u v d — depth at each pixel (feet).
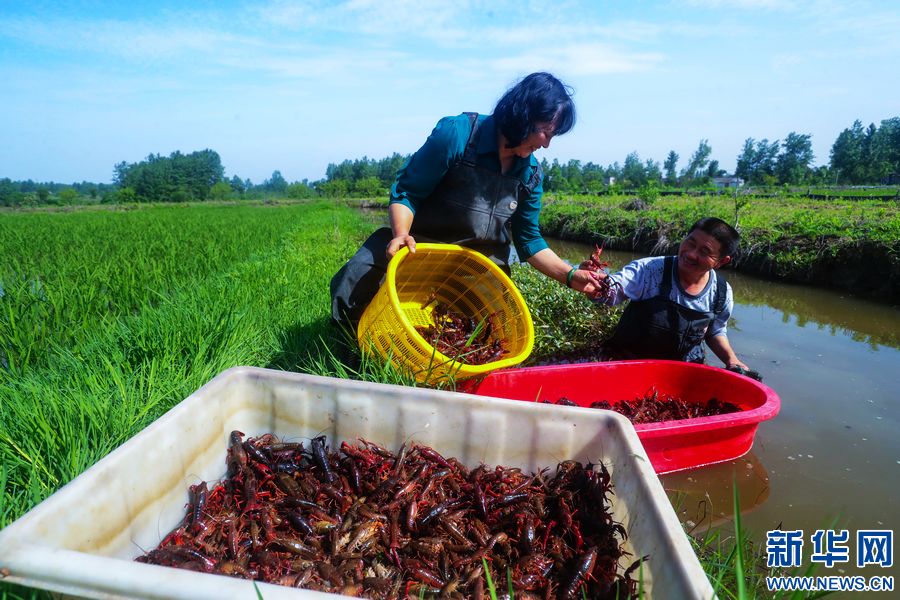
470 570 7.08
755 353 22.77
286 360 15.76
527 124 11.59
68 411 10.53
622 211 71.31
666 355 17.29
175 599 4.41
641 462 7.09
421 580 6.92
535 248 15.12
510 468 8.55
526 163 13.70
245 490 7.98
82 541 5.81
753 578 9.28
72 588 4.61
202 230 62.34
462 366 11.04
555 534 7.76
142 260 30.66
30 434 9.95
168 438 7.26
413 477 8.25
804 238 44.34
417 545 7.41
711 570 8.70
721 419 12.58
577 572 6.86
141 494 6.78
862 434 15.14
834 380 19.45
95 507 5.99
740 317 30.40
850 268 40.24
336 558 7.14
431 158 13.00
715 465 13.21
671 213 65.26
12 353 14.61
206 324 16.05
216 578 4.51
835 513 11.68
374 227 78.54
